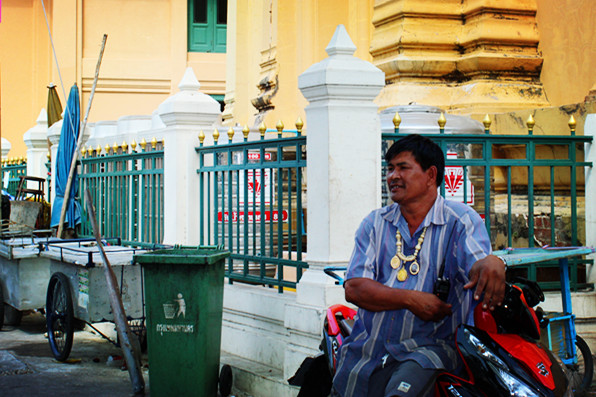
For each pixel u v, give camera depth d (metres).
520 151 7.91
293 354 5.41
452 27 9.45
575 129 6.61
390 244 3.56
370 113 5.43
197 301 5.39
